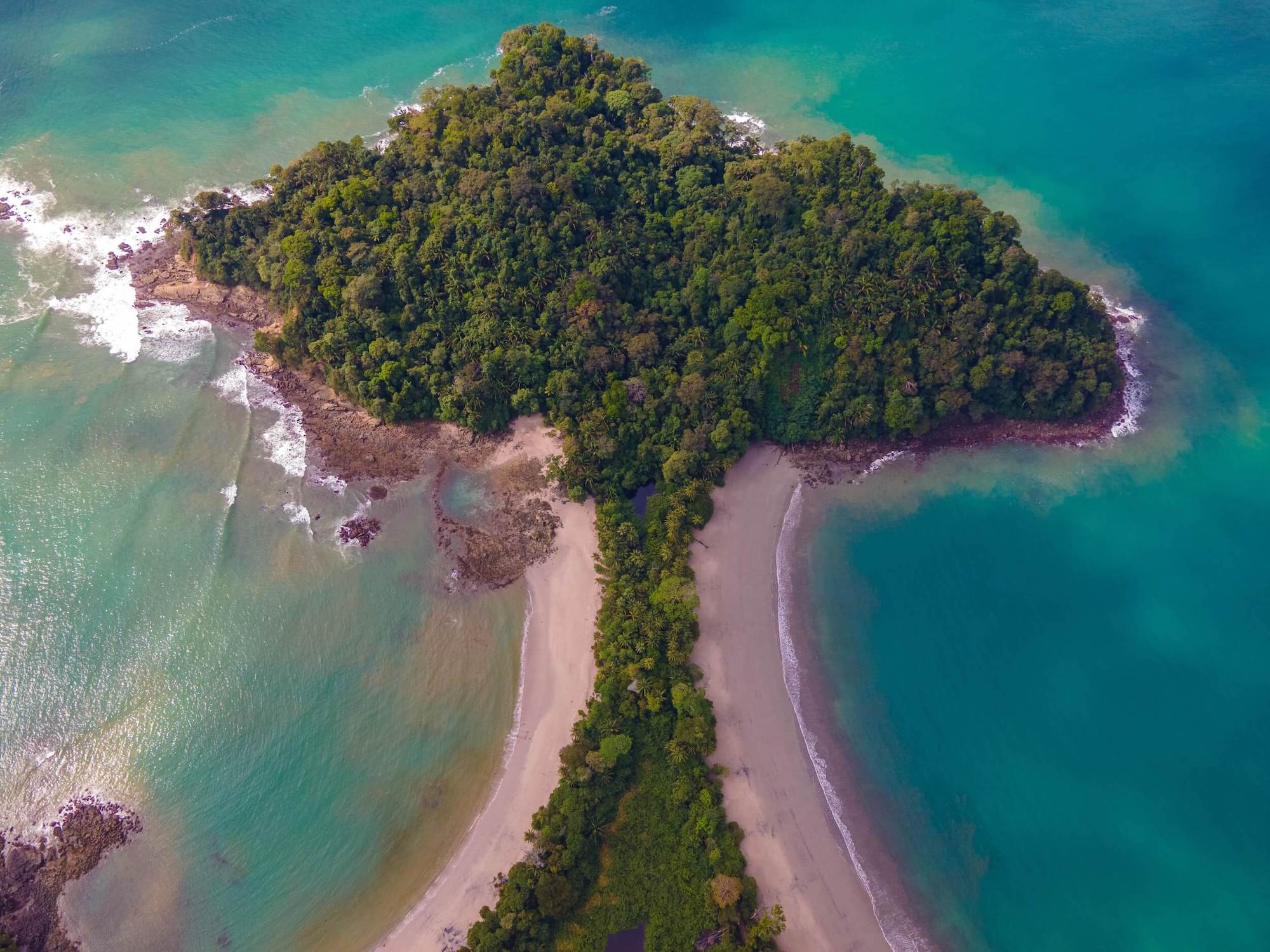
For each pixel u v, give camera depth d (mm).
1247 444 111188
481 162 114250
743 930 74312
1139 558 101062
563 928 74000
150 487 100688
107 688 86688
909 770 86688
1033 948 77188
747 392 104000
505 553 97938
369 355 106688
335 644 90500
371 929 74625
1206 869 80375
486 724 86125
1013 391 109438
